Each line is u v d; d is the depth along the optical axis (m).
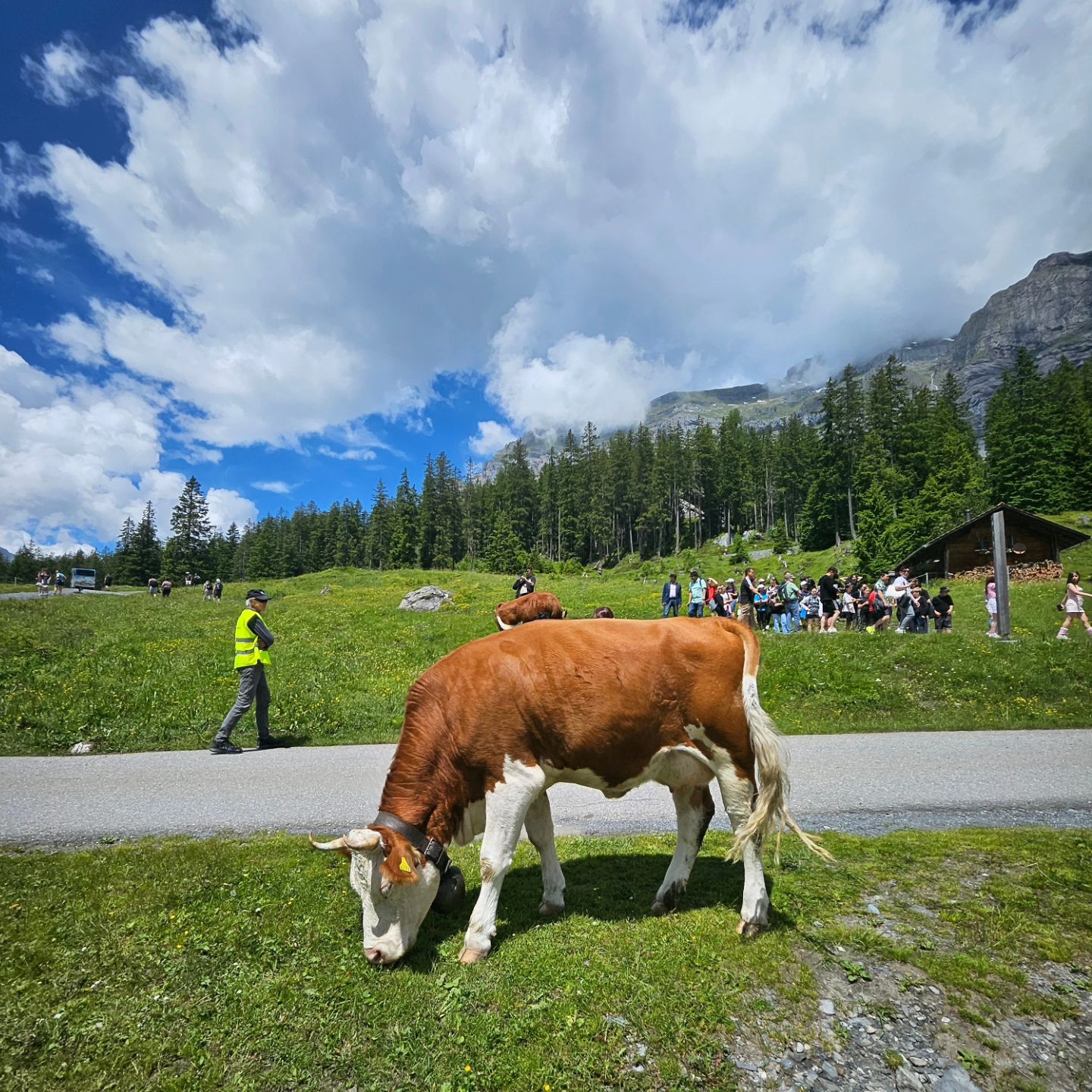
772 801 4.30
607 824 7.03
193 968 3.92
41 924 4.46
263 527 143.75
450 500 126.00
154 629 24.30
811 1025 3.48
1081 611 16.66
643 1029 3.41
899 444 88.88
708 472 114.44
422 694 4.61
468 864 5.71
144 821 7.08
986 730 11.13
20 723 11.62
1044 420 75.75
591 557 121.81
